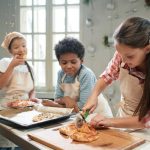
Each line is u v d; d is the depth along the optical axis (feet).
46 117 4.53
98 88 4.83
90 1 10.31
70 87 5.60
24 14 11.03
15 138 3.99
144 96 3.66
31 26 11.08
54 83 11.26
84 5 10.41
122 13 10.07
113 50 10.25
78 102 5.33
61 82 5.80
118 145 3.30
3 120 4.61
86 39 10.54
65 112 4.81
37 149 3.41
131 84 4.39
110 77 4.74
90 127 3.91
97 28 10.36
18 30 10.98
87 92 5.25
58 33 10.98
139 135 3.86
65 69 5.35
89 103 4.56
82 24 10.55
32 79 6.62
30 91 6.61
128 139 3.52
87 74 5.36
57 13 10.92
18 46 6.10
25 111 5.09
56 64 11.16
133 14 9.99
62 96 5.86
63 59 5.25
